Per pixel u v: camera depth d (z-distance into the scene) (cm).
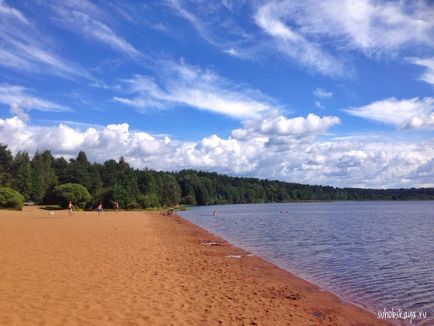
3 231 3059
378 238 3575
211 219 6819
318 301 1365
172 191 13088
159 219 5719
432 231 4350
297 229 4638
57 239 2595
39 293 1186
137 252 2186
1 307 1025
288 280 1706
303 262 2230
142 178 11712
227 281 1574
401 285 1655
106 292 1245
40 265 1634
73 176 12456
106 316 1005
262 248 2827
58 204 8838
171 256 2138
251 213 9469
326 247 2906
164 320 1009
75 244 2369
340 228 4794
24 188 11125
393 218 7088
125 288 1312
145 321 990
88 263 1738
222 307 1177
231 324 1017
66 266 1639
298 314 1177
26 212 6762
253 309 1186
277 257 2403
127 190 9425
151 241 2802
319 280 1739
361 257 2427
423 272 1942
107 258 1906
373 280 1750
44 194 10206
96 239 2695
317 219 6838
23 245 2242
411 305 1349
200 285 1455
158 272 1638
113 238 2825
